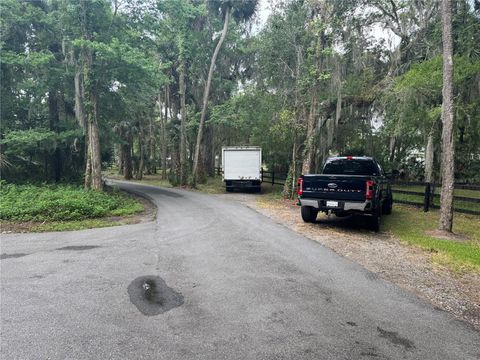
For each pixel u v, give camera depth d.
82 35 14.25
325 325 3.47
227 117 22.05
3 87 15.77
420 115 12.52
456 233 8.42
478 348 3.07
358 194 7.92
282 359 2.85
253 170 19.16
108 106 18.30
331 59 14.74
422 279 4.95
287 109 16.30
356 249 6.61
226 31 22.27
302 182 8.77
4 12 14.49
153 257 5.95
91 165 15.47
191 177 21.95
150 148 40.59
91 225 9.14
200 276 4.95
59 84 16.11
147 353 2.92
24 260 5.76
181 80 22.17
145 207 12.80
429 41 13.62
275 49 16.64
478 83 11.16
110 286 4.54
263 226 8.88
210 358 2.85
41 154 18.16
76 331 3.30
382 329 3.41
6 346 3.02
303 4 15.73
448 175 8.32
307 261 5.75
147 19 16.08
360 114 17.48
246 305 3.95
